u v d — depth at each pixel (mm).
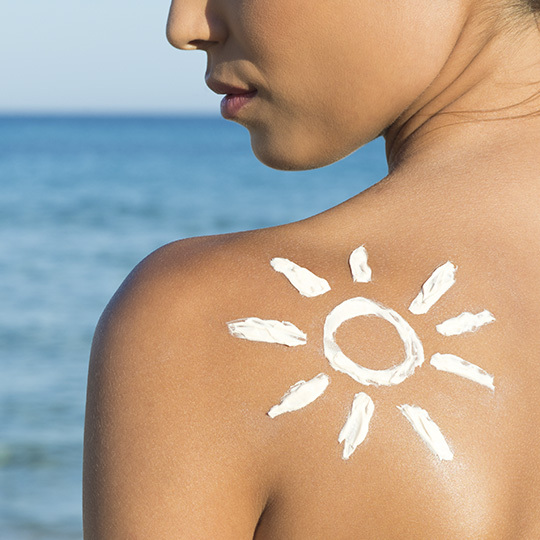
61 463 9242
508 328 749
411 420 697
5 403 11031
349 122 887
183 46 900
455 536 688
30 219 28672
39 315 15688
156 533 680
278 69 864
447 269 763
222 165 56250
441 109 885
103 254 22266
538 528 716
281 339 709
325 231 790
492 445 708
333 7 826
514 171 832
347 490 686
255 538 713
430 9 850
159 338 717
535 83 873
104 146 87875
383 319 730
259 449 689
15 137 112062
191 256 761
